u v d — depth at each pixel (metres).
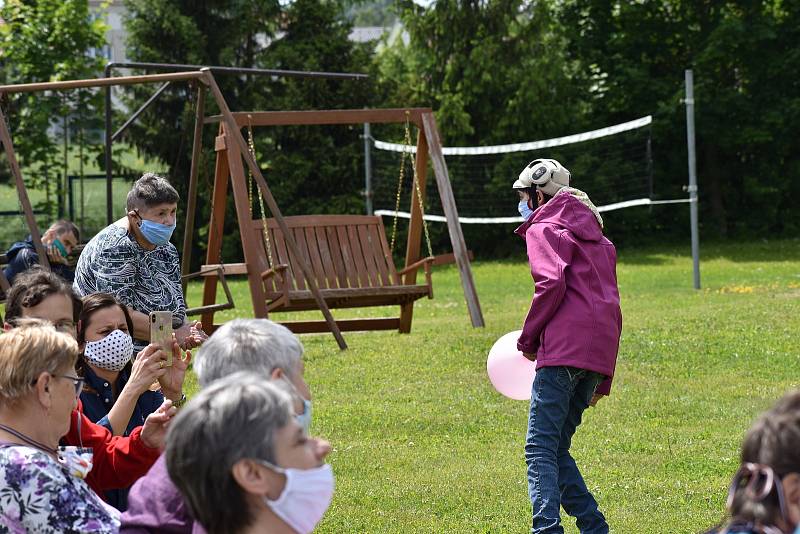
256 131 38.53
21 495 4.25
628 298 23.39
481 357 15.38
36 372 4.38
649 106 44.06
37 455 4.33
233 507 3.25
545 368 7.12
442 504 8.61
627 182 42.94
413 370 14.56
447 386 13.47
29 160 30.53
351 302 17.12
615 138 43.28
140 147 37.59
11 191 33.88
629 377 13.91
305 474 3.28
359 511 8.47
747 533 3.16
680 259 37.34
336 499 8.80
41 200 34.56
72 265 14.49
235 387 3.31
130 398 5.50
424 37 43.28
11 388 4.38
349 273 18.02
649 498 8.66
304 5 39.22
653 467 9.65
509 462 9.93
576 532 7.86
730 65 44.94
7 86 13.59
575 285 7.19
